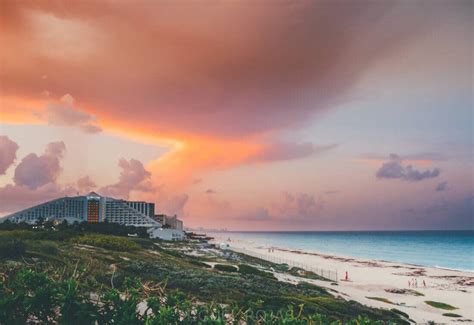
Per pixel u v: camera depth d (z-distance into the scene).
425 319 33.44
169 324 9.89
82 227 83.19
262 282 36.59
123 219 143.25
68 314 9.73
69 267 20.62
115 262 32.78
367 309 30.94
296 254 116.38
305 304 25.72
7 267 15.13
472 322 33.81
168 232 113.31
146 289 12.16
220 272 42.09
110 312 9.98
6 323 9.83
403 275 70.25
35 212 133.25
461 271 79.19
